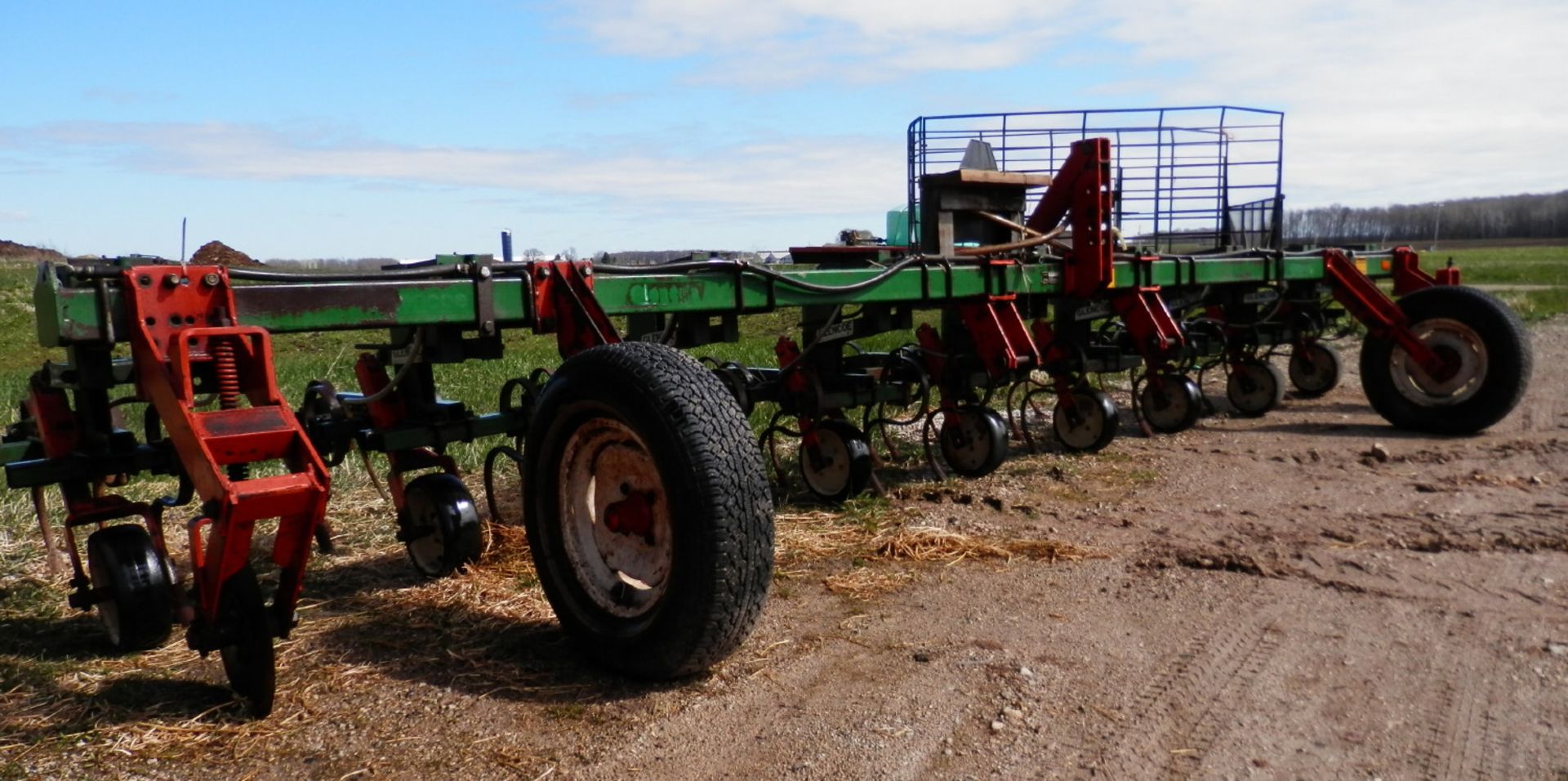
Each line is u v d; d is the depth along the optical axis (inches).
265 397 136.1
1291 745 130.2
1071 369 312.3
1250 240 361.7
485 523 228.5
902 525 236.5
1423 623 169.3
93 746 134.5
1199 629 168.6
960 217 289.3
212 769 129.0
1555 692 143.0
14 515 253.8
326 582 203.2
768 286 215.5
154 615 164.2
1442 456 303.3
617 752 131.3
